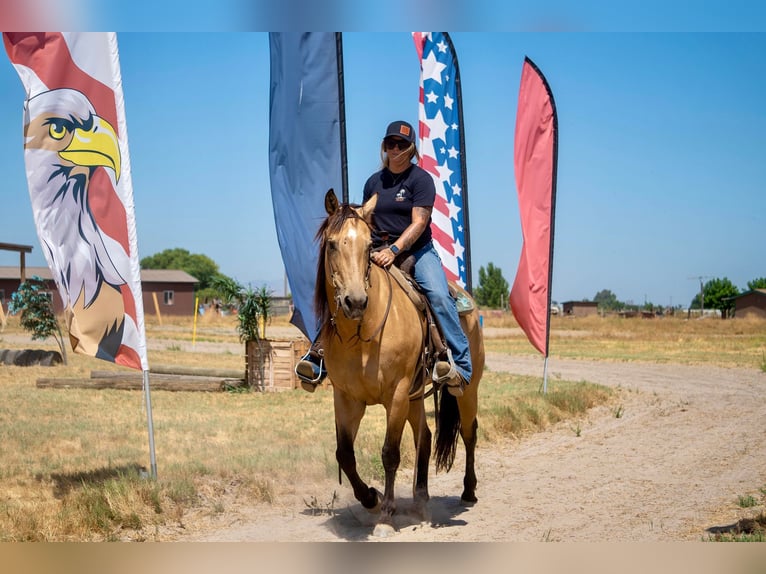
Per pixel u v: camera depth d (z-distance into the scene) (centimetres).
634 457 984
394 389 629
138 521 626
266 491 737
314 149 895
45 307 2109
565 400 1386
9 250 3058
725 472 877
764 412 1379
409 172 678
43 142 725
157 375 1691
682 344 3597
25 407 1274
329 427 1130
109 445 948
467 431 765
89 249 739
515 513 712
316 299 626
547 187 1455
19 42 718
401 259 683
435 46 1283
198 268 14212
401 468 891
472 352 757
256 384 1631
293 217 891
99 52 740
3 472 766
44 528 594
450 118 1291
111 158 747
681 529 635
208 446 945
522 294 1498
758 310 7094
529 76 1453
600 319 6103
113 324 745
